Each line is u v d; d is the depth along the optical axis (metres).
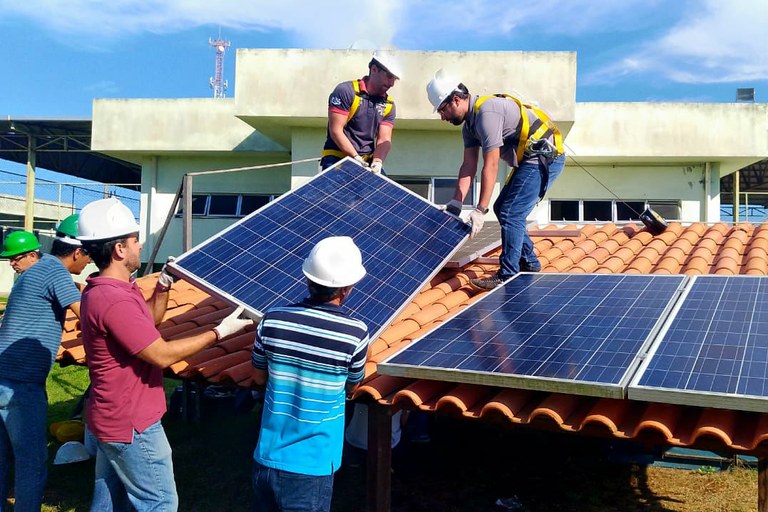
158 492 3.74
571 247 8.91
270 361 3.52
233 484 7.21
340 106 6.75
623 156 17.55
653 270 7.52
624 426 3.84
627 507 6.68
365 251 5.41
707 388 3.44
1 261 26.30
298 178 16.61
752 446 3.42
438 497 6.82
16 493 4.61
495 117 5.56
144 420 3.66
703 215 18.23
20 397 4.59
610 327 4.41
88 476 7.31
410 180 16.41
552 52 14.80
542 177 5.94
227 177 20.61
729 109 17.34
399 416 6.88
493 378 3.93
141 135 19.80
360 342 3.56
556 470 7.66
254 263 4.90
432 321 5.95
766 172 23.67
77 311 4.73
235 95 15.63
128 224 3.73
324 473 3.43
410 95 15.06
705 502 6.81
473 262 7.42
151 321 3.64
